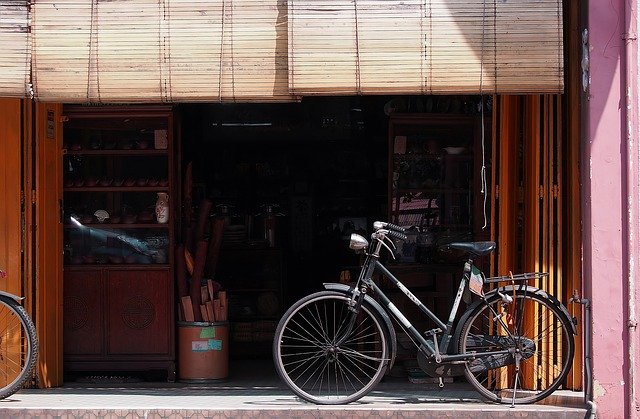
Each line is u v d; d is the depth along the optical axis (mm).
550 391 6227
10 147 7000
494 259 6766
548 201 6613
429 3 6043
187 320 7496
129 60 6164
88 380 7547
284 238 10672
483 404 6219
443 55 6027
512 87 6012
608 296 5969
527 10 6023
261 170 11102
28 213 7012
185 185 8000
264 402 6348
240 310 9500
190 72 6152
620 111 5969
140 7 6180
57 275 7250
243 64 6141
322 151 11195
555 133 6633
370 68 6035
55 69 6168
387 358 6230
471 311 6211
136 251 7711
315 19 6055
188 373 7461
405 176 7945
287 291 10336
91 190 7660
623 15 5973
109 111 7660
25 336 6465
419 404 6207
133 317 7559
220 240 7977
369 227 11250
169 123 7711
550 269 6602
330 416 5977
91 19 6180
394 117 7871
